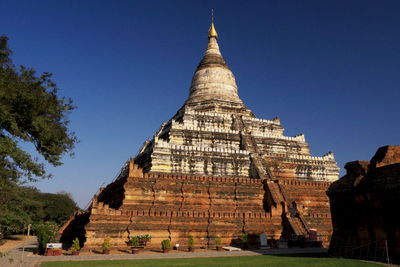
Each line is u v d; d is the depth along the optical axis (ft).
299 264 60.54
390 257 64.39
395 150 74.28
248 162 135.74
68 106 70.08
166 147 126.00
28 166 60.75
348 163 78.59
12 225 130.52
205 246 99.66
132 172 107.96
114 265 62.64
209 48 193.26
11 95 60.18
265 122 165.58
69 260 73.31
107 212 94.32
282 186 120.47
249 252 87.81
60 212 215.10
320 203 126.41
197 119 153.89
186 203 109.09
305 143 160.97
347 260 65.21
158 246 96.12
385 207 67.41
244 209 114.21
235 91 181.27
